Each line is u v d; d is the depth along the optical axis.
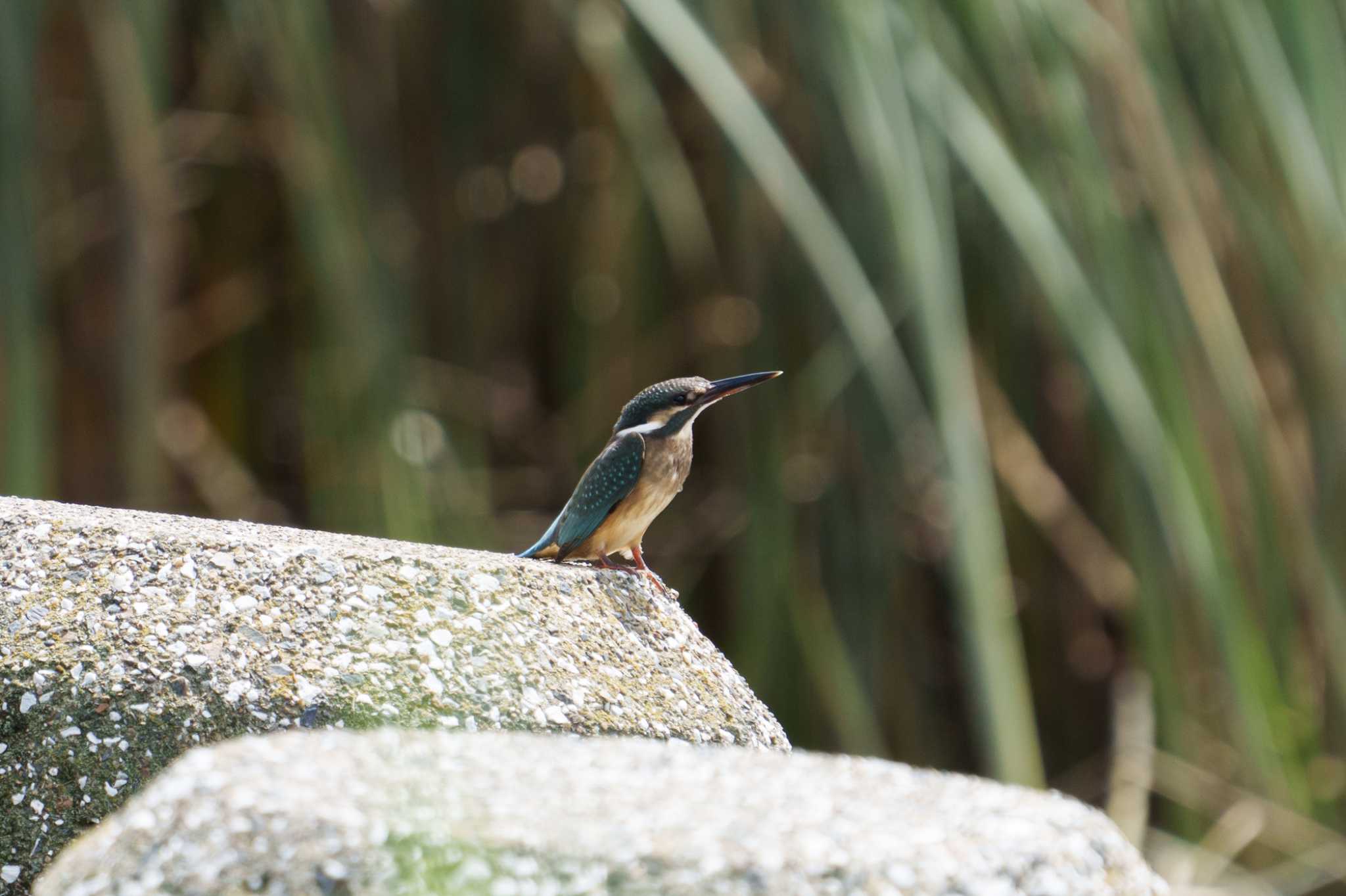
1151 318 11.70
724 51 12.11
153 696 4.13
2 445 11.12
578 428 14.79
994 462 13.62
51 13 12.86
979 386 13.68
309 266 12.94
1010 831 3.16
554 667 4.59
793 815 3.18
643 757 3.52
